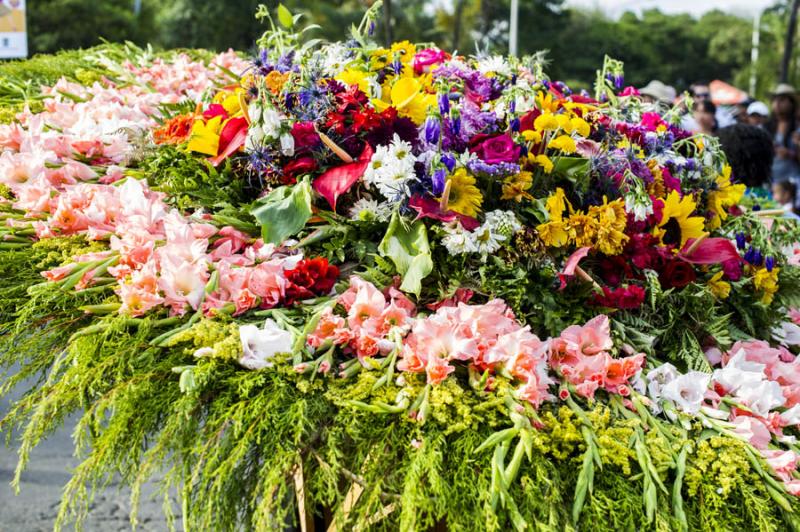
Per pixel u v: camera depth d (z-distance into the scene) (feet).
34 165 6.20
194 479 4.13
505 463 4.23
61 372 4.75
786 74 78.43
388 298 5.25
